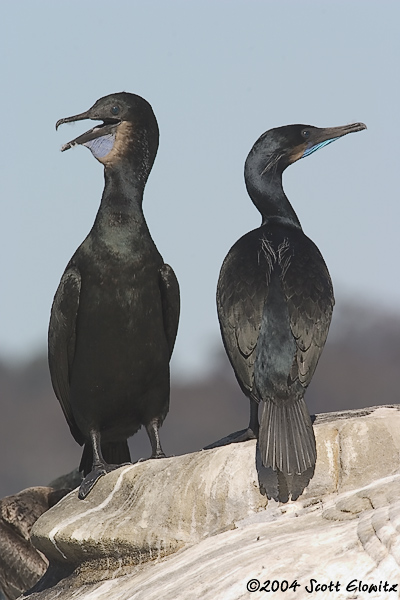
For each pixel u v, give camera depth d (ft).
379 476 35.27
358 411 41.68
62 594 39.68
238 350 38.32
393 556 29.66
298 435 35.68
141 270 44.60
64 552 40.06
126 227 44.80
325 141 44.09
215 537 35.32
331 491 35.47
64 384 47.19
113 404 45.62
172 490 37.04
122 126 46.06
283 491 35.63
